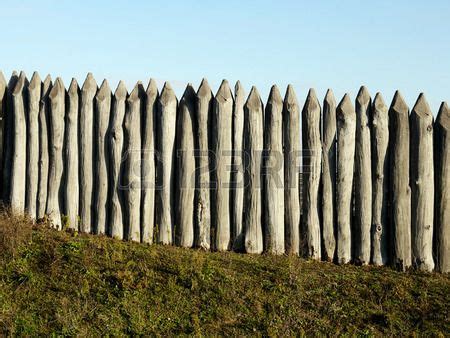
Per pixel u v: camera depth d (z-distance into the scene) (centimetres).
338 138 970
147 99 1009
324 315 811
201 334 770
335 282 879
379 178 962
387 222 966
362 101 971
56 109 1030
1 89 1063
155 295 835
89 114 1028
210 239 997
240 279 873
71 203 1025
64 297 826
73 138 1028
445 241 952
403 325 800
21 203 1042
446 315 811
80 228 1024
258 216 983
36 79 1050
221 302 828
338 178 970
